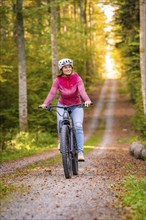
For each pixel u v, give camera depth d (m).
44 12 29.11
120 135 34.19
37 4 27.67
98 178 8.52
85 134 36.03
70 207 5.89
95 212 5.61
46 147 23.19
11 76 30.92
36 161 14.01
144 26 21.14
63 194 6.77
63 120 8.34
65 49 37.38
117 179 8.47
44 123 31.14
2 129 28.34
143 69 21.72
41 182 8.01
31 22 27.89
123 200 6.27
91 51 48.72
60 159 14.16
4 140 20.14
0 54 30.25
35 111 31.41
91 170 10.34
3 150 18.42
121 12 27.36
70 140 8.51
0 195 6.72
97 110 53.84
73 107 8.47
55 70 29.62
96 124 43.09
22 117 27.97
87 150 20.31
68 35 42.81
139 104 30.86
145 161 14.59
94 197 6.54
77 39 43.53
